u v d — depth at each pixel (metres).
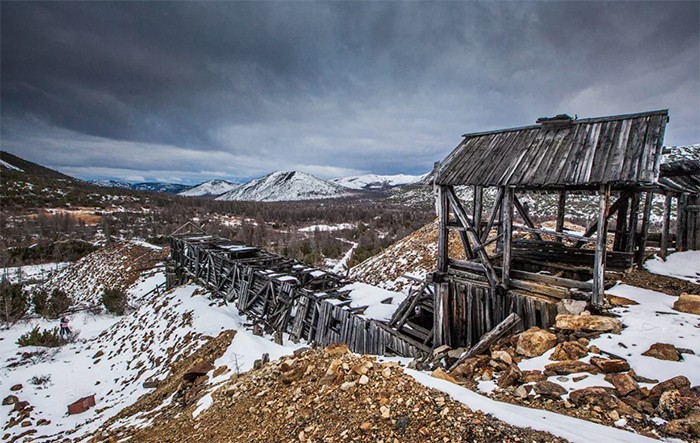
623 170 6.99
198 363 12.24
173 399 10.44
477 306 9.01
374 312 13.69
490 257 10.45
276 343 13.88
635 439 3.32
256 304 18.64
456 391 4.62
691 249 12.08
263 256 24.38
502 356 6.10
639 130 7.60
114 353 19.11
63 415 13.41
